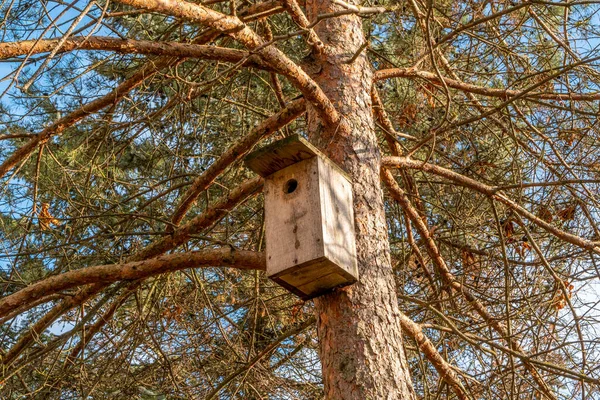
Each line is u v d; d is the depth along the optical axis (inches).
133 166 271.4
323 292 145.6
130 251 233.3
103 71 230.2
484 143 249.8
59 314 179.6
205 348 255.3
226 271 258.2
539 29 230.4
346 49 176.1
